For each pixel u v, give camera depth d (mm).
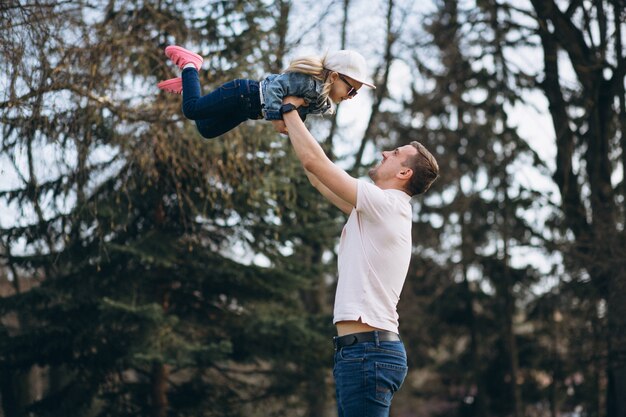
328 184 3842
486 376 23000
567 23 16531
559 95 17297
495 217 21422
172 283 15258
